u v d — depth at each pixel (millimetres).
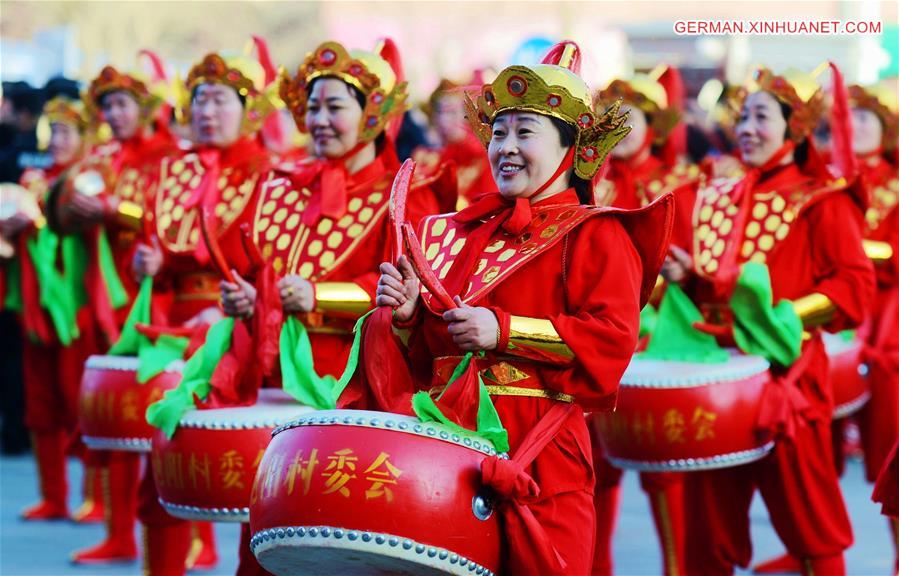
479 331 4102
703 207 6441
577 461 4258
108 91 8109
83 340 8602
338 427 3914
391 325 4328
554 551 4031
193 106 6605
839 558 6039
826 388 6105
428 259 4473
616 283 4203
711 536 6086
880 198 8109
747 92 6375
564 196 4359
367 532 3807
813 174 6348
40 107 10891
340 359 5539
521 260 4242
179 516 5410
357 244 5641
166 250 6566
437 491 3857
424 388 4473
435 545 3850
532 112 4312
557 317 4188
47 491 9008
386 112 5758
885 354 7801
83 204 7660
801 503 5996
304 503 3854
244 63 6562
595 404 4242
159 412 5406
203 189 6496
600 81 13922
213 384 5488
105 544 7734
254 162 6520
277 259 5758
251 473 5254
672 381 5727
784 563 7547
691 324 6137
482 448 4008
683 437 5727
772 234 6234
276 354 5516
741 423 5789
